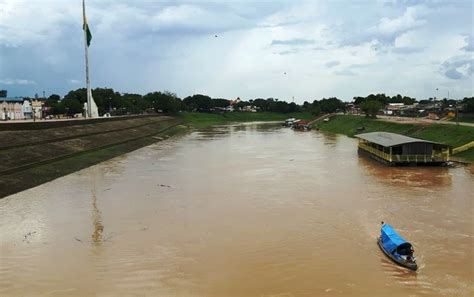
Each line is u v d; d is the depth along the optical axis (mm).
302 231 35281
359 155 81250
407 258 28250
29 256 30688
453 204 42750
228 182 55438
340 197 46281
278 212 40875
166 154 86500
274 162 72750
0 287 25969
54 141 77188
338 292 24875
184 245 32562
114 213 41469
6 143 64250
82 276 27375
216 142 112750
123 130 113750
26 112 154500
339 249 31328
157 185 54219
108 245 32781
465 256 29625
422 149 65562
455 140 80000
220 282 26312
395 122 115125
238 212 41156
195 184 54531
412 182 53719
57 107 148250
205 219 39094
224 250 31422
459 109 135750
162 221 38719
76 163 68938
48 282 26578
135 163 73688
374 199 45125
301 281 26312
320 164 69812
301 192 48906
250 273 27531
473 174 58719
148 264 29094
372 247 31656
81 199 47156
